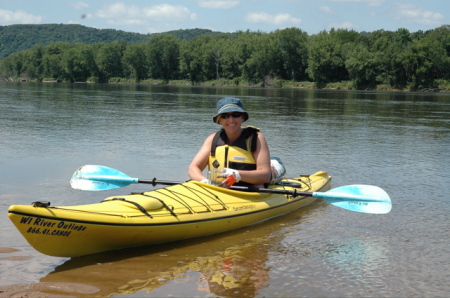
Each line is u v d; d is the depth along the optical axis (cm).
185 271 432
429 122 1866
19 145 1066
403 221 600
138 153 1008
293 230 567
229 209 562
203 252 485
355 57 8269
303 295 388
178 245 505
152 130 1414
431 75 8225
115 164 888
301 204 679
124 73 12044
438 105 3172
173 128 1473
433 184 788
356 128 1597
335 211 656
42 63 13100
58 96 3462
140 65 11556
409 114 2284
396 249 502
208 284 403
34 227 407
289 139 1284
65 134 1277
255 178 577
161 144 1138
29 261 441
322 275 430
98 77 12044
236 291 391
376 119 1966
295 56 9312
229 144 586
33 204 410
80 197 660
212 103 2878
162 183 600
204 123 1634
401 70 8088
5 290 377
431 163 969
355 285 410
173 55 11300
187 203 532
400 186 771
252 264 454
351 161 976
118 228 456
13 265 430
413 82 7894
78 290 383
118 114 1950
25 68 13875
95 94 3969
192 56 10669
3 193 662
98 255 467
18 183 722
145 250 486
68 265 438
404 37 10388
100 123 1577
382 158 1017
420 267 454
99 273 421
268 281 413
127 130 1402
